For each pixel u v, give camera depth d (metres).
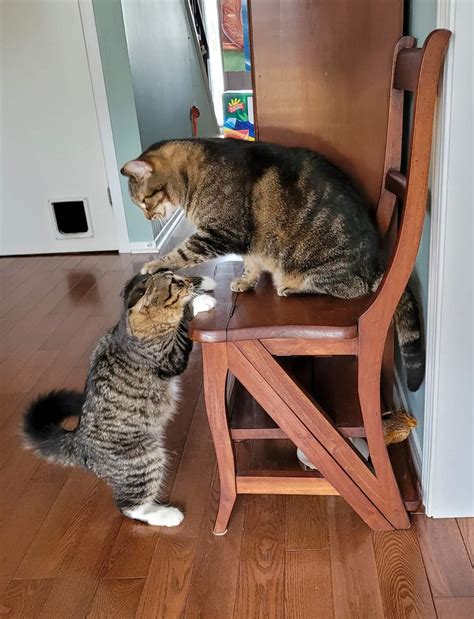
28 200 3.76
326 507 1.61
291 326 1.30
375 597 1.33
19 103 3.51
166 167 1.66
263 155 1.53
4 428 2.08
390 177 1.40
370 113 1.56
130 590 1.41
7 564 1.51
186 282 1.59
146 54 3.78
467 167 1.18
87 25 3.29
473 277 1.27
